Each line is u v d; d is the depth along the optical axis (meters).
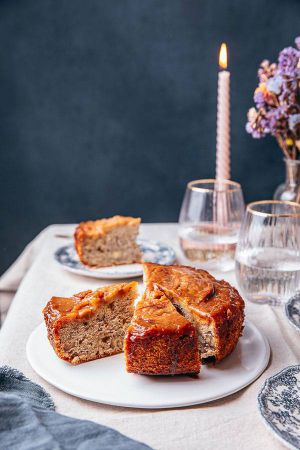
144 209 1.51
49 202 1.50
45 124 1.44
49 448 0.44
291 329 0.64
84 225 0.82
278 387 0.51
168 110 1.44
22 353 0.59
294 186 0.78
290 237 0.68
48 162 1.47
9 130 1.44
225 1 1.38
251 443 0.47
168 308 0.57
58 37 1.38
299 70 0.72
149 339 0.53
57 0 1.36
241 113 1.46
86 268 0.79
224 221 0.77
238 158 1.50
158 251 0.84
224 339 0.56
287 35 1.41
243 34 1.40
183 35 1.40
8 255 1.53
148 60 1.41
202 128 1.45
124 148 1.47
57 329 0.56
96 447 0.44
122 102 1.43
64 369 0.56
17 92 1.42
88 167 1.48
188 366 0.54
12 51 1.39
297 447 0.44
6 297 0.90
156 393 0.52
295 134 0.76
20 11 1.37
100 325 0.58
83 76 1.41
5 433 0.46
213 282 0.63
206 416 0.50
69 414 0.50
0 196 1.49
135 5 1.37
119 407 0.51
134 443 0.44
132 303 0.60
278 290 0.68
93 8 1.37
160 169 1.48
